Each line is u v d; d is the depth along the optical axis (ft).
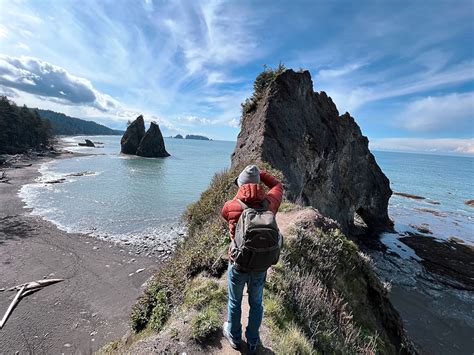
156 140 313.32
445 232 95.40
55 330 35.99
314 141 63.62
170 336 12.66
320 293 17.70
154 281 22.88
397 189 203.82
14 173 149.18
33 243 61.72
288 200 36.19
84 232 70.28
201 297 15.08
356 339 17.06
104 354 18.34
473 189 221.25
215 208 33.12
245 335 11.44
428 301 50.44
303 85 67.56
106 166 204.85
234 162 57.98
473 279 59.47
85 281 48.14
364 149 94.48
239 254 9.62
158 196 114.73
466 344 40.27
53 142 404.16
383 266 64.03
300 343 12.46
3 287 44.65
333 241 23.57
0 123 235.40
